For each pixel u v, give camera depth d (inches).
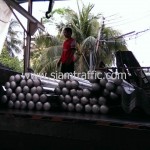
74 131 62.6
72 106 80.9
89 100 79.1
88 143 62.0
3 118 68.6
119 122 60.4
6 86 85.8
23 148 68.0
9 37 730.2
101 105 78.0
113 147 60.1
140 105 80.2
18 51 772.0
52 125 64.6
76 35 573.9
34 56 596.4
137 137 58.1
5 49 725.3
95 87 78.2
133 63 214.4
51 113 73.4
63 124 63.6
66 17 599.2
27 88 83.4
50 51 553.6
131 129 58.5
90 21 587.5
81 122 62.2
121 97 76.0
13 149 69.1
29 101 82.7
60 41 581.3
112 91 77.5
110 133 60.1
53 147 65.3
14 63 689.0
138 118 70.9
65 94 82.4
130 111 79.0
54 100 83.4
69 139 63.6
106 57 514.3
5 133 69.3
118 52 217.5
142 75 202.1
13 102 84.4
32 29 210.2
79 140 62.7
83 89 80.0
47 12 204.5
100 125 60.9
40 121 65.6
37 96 82.0
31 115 66.5
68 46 201.9
